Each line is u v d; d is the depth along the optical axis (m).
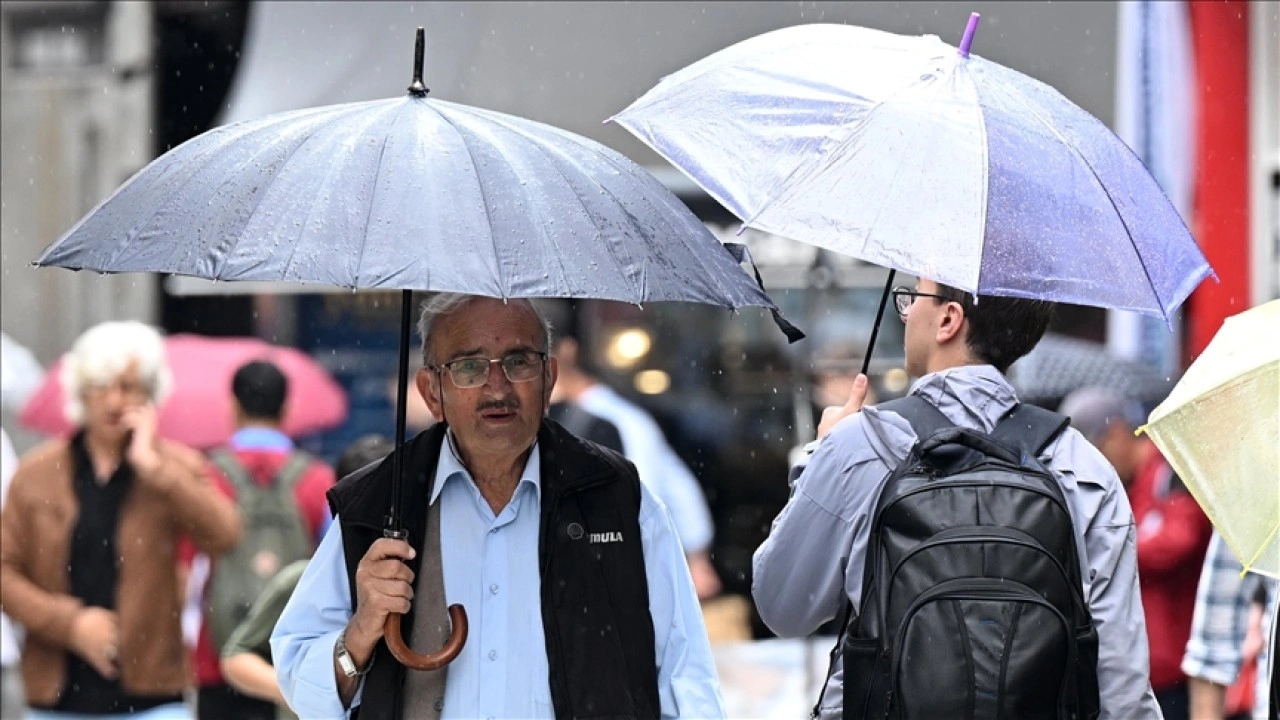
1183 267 10.63
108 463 19.97
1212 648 16.56
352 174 8.95
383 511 10.12
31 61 25.73
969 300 10.97
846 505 10.80
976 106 10.36
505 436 9.95
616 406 23.14
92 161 25.80
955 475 10.34
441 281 8.48
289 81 22.08
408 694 10.03
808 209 10.04
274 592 15.98
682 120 10.98
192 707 20.08
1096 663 10.23
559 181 9.20
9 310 26.27
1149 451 20.30
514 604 10.14
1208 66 21.09
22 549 20.06
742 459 24.27
